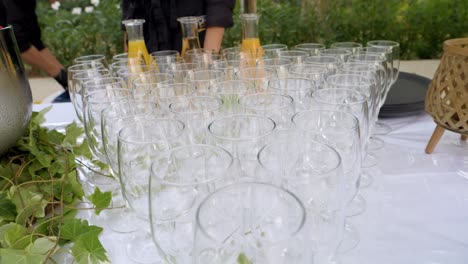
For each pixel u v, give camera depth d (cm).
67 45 275
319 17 275
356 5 273
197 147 42
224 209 32
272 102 59
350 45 105
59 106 109
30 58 182
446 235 49
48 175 59
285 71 78
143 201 48
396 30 278
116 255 48
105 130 55
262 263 30
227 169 38
